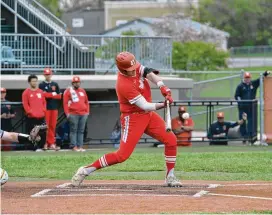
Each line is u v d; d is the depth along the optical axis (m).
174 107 43.75
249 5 131.12
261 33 131.62
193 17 123.44
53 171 29.52
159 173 28.88
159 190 21.77
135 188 22.33
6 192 21.48
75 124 39.78
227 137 42.31
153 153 37.16
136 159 33.72
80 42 49.44
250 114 42.47
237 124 42.44
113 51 48.34
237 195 20.61
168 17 103.19
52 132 40.28
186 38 100.75
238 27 130.62
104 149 40.94
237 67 106.12
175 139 22.56
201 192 21.14
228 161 32.38
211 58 83.00
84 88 44.75
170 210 17.97
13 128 40.59
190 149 39.59
